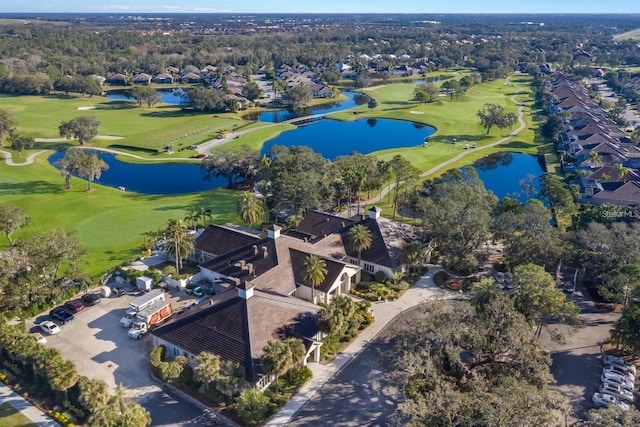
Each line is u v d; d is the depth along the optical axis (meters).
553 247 75.12
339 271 74.06
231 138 184.00
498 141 180.88
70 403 53.09
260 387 55.34
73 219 107.81
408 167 115.69
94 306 73.62
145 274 80.38
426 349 52.72
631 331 57.97
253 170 132.50
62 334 66.62
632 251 73.94
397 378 48.09
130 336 65.94
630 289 67.81
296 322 61.84
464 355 59.59
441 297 76.56
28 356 55.28
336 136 192.12
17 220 89.12
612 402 52.16
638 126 181.75
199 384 56.53
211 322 60.34
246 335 57.44
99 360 61.41
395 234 86.25
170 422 51.56
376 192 127.25
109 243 96.06
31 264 72.69
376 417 52.50
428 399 44.75
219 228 88.25
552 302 59.88
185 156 162.88
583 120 184.00
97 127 176.38
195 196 124.81
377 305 74.44
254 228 103.19
